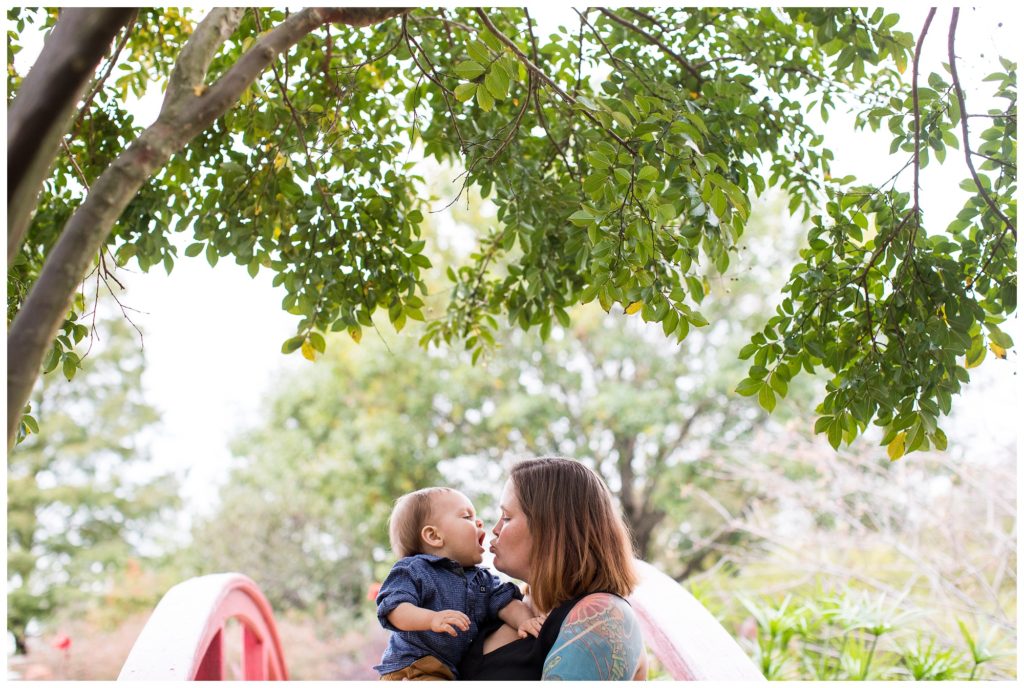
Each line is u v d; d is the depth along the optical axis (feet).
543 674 4.95
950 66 6.63
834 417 6.89
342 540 38.32
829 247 7.51
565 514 5.41
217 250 8.34
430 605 5.93
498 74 5.40
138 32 9.07
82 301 7.92
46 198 8.40
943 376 6.70
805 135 8.87
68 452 41.45
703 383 34.19
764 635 14.88
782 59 8.75
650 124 6.08
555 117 8.52
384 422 36.19
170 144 3.62
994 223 7.06
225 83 3.81
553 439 37.45
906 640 16.29
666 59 8.61
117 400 43.11
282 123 8.36
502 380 36.76
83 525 42.47
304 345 8.01
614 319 36.27
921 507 17.46
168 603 7.07
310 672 34.32
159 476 44.60
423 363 36.35
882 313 7.13
